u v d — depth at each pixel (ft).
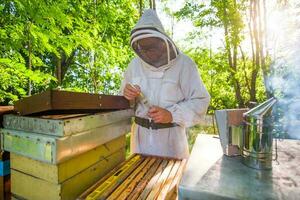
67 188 3.69
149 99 7.55
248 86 29.19
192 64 7.75
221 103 38.86
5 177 4.22
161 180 4.00
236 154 4.50
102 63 21.74
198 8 27.96
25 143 3.65
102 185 3.84
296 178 3.54
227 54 29.99
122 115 5.07
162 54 6.84
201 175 3.63
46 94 3.35
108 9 20.62
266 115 3.86
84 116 3.84
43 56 23.68
